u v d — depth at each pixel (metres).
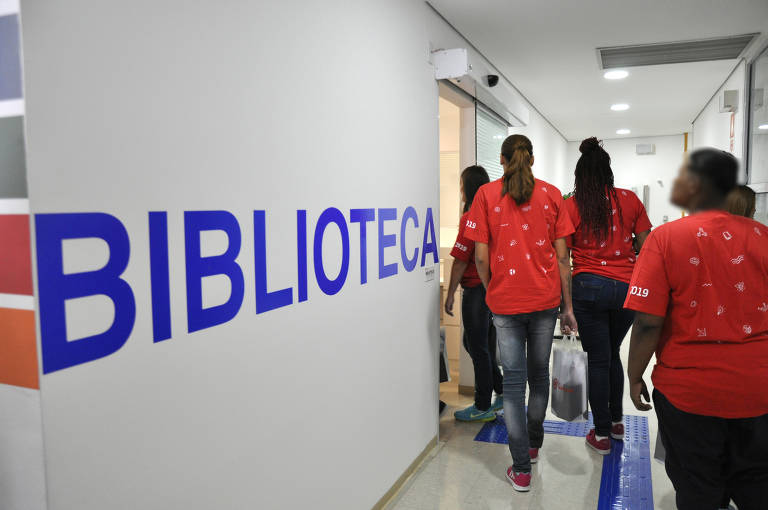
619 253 2.71
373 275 2.24
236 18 1.42
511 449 2.54
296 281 1.71
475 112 3.70
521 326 2.51
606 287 2.69
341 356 1.99
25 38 0.92
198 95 1.30
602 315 2.77
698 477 1.55
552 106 6.27
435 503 2.41
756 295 1.45
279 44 1.61
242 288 1.46
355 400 2.11
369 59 2.19
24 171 0.93
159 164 1.19
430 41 2.93
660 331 1.62
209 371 1.35
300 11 1.71
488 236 2.54
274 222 1.59
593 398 2.85
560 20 3.39
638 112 6.71
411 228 2.64
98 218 1.06
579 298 2.75
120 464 1.12
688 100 5.98
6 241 0.96
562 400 2.74
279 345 1.63
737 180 1.51
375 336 2.27
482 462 2.83
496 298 2.50
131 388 1.14
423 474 2.70
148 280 1.17
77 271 1.02
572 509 2.34
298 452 1.74
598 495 2.45
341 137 1.97
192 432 1.31
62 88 0.99
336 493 1.98
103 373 1.08
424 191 2.81
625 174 9.38
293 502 1.72
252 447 1.52
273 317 1.60
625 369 4.45
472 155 3.72
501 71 4.67
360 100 2.12
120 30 1.10
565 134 8.73
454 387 4.13
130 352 1.13
